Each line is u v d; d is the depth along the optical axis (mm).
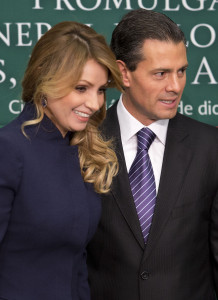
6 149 2137
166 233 2689
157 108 2662
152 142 2803
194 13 3744
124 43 2670
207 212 2801
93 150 2533
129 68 2674
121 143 2793
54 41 2137
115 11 3717
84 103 2164
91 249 2795
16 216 2172
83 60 2096
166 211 2691
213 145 2852
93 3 3713
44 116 2273
